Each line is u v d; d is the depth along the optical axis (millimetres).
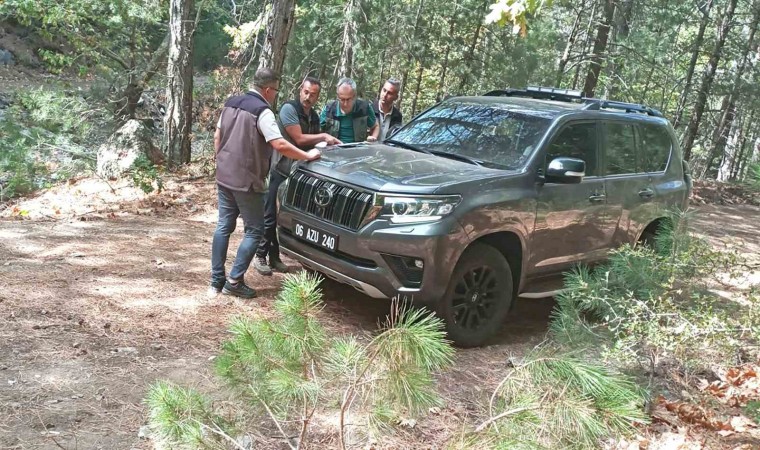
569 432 2178
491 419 2199
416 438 3670
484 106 6188
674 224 5648
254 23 11734
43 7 13969
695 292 5160
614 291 4848
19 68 26875
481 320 5227
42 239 7008
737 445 4273
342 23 17031
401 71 19500
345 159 5438
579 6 18875
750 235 12047
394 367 2215
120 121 14219
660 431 4250
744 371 5332
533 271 5508
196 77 21797
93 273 5969
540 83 19000
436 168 5234
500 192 5105
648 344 4492
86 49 14484
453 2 19016
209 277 6180
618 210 6102
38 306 5020
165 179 10734
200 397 2480
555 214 5504
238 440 2545
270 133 5238
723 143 29797
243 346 2395
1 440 3285
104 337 4605
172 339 4699
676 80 23875
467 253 5020
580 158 5836
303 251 5344
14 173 11359
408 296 4801
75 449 3277
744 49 23359
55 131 13234
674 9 20219
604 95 21750
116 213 8734
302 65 17578
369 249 4848
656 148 6797
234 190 5383
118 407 3719
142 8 13789
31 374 3977
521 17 5520
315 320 2512
